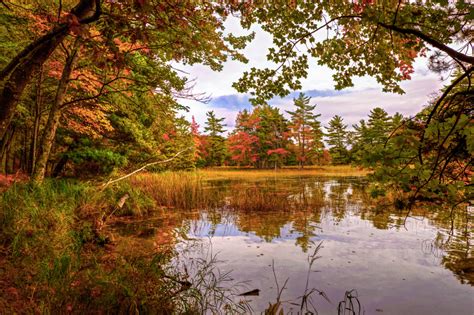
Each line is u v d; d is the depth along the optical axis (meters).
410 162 2.11
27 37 6.82
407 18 2.64
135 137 11.27
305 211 9.31
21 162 11.72
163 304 3.23
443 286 3.90
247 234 6.56
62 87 6.80
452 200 2.32
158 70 8.32
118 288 3.25
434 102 2.58
